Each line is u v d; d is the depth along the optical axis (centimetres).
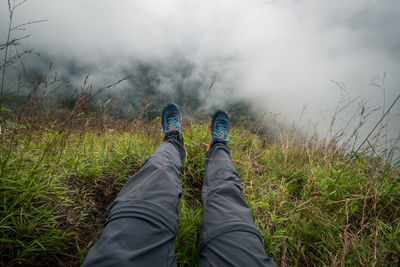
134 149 182
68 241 92
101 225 107
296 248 109
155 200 87
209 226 91
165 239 77
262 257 79
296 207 133
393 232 116
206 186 127
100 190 130
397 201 131
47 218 95
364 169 178
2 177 92
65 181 123
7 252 77
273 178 184
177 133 180
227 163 140
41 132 129
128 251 67
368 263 97
